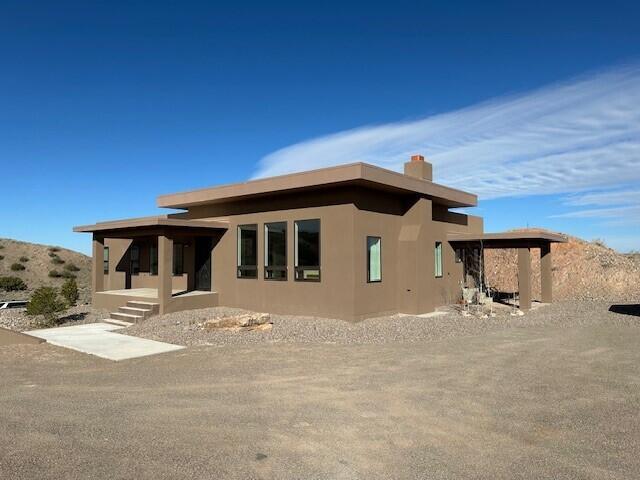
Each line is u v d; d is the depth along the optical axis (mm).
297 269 14891
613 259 27484
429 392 6824
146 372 8312
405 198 16078
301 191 14742
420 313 15461
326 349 10023
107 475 4309
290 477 4273
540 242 19984
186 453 4781
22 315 16938
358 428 5441
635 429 5367
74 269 44250
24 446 4973
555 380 7449
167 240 15445
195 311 15883
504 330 12500
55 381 7750
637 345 10344
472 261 21266
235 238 16688
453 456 4684
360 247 13906
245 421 5688
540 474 4293
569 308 17969
